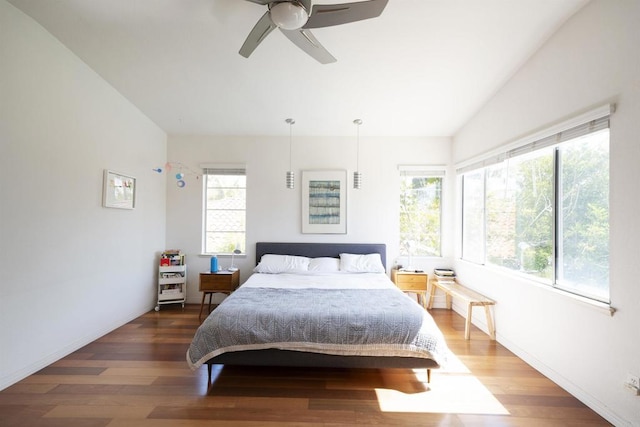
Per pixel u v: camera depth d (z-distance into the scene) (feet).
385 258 13.74
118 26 7.63
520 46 8.07
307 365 7.19
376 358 7.13
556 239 7.73
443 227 13.98
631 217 5.60
